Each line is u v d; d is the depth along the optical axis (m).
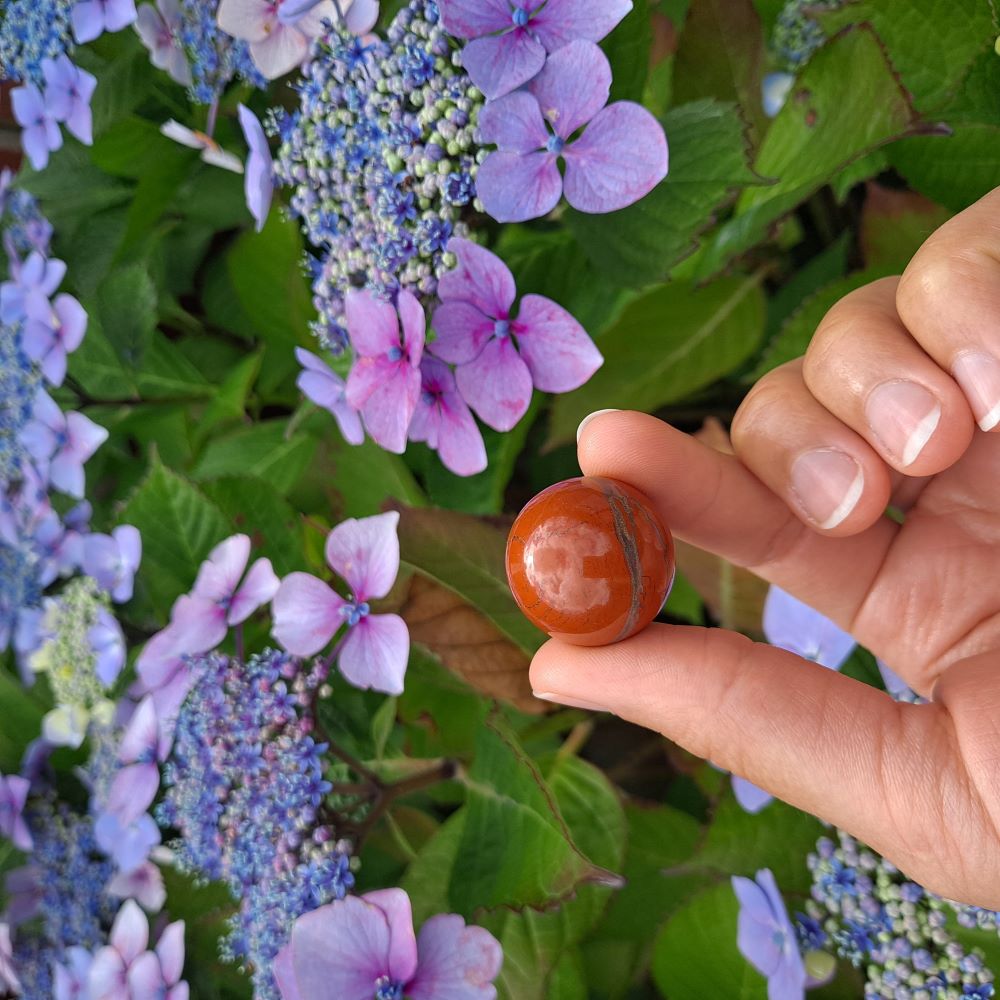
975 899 0.17
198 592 0.25
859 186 0.28
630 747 0.29
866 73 0.22
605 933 0.27
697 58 0.25
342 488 0.28
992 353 0.17
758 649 0.18
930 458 0.17
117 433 0.33
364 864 0.27
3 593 0.32
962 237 0.17
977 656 0.18
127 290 0.29
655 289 0.26
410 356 0.22
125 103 0.28
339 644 0.24
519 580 0.17
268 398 0.31
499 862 0.23
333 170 0.22
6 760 0.32
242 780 0.24
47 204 0.30
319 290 0.24
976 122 0.23
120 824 0.27
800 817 0.24
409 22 0.22
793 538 0.22
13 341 0.31
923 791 0.17
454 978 0.23
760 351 0.28
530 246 0.25
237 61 0.25
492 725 0.23
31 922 0.33
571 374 0.22
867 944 0.23
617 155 0.21
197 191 0.30
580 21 0.20
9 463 0.32
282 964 0.22
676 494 0.20
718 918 0.25
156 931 0.30
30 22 0.26
